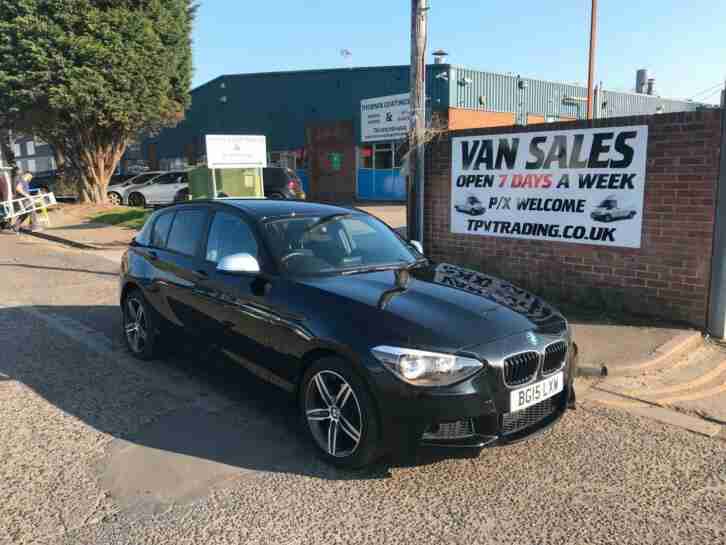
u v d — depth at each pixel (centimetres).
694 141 622
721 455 394
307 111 3036
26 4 1859
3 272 1116
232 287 455
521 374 363
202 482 360
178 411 464
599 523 319
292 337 394
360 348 350
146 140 4244
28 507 334
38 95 1931
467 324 368
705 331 640
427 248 904
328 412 376
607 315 695
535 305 424
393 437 344
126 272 596
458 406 337
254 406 474
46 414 458
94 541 304
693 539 306
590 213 716
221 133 3456
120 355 603
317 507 333
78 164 2367
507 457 390
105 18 1953
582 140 710
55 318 757
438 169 871
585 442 412
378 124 938
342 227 502
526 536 308
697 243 635
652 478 365
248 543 302
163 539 305
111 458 389
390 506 334
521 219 784
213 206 524
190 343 513
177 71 2234
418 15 789
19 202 1836
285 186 2025
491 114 2695
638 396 494
